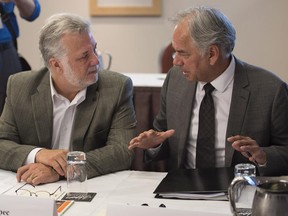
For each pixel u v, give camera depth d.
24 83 2.33
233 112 2.15
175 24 2.11
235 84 2.17
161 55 4.36
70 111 2.27
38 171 1.99
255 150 1.95
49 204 1.44
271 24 5.11
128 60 5.48
